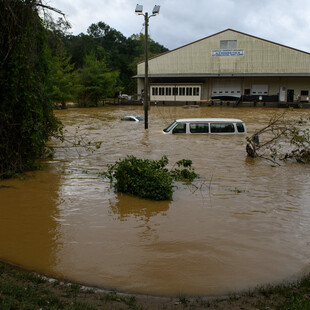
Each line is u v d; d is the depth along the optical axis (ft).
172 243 17.99
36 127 32.63
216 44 181.47
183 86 184.24
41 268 15.55
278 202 24.61
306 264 15.92
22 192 26.76
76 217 21.59
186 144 46.85
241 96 174.19
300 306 11.73
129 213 22.31
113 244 17.89
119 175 26.96
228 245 17.78
